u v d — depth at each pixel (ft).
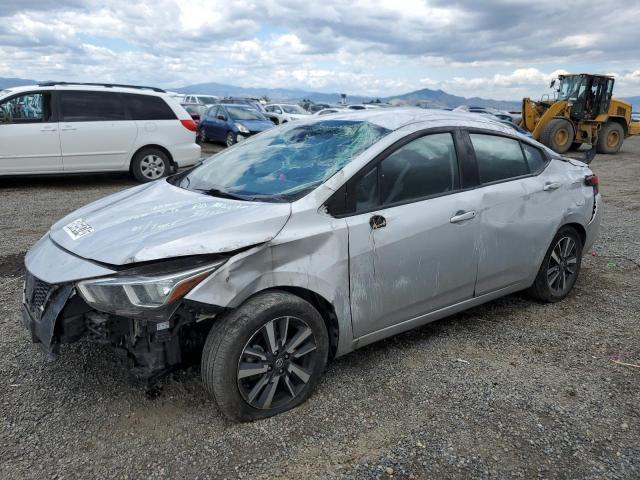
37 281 9.14
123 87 33.65
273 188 10.45
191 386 10.27
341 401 9.93
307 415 9.46
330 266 9.62
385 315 10.71
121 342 8.97
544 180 13.84
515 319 13.87
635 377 11.02
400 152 10.98
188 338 9.40
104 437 8.79
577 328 13.38
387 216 10.40
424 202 11.10
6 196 29.76
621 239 22.44
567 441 8.88
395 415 9.52
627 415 9.66
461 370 11.16
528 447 8.71
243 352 8.82
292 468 8.13
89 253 8.80
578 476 8.07
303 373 9.64
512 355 11.89
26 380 10.41
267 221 9.13
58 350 8.96
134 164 34.06
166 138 34.47
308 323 9.47
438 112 12.65
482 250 12.16
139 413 9.43
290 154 11.62
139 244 8.63
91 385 10.27
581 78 63.31
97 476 7.92
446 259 11.41
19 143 30.63
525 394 10.28
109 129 32.76
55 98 31.53
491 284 12.78
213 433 8.92
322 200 9.75
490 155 12.84
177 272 8.27
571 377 10.98
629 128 68.95
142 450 8.50
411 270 10.83
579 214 14.62
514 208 12.79
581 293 15.87
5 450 8.44
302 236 9.31
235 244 8.64
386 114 12.21
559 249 14.65
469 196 11.89
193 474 7.98
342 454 8.46
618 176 44.62
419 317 11.46
